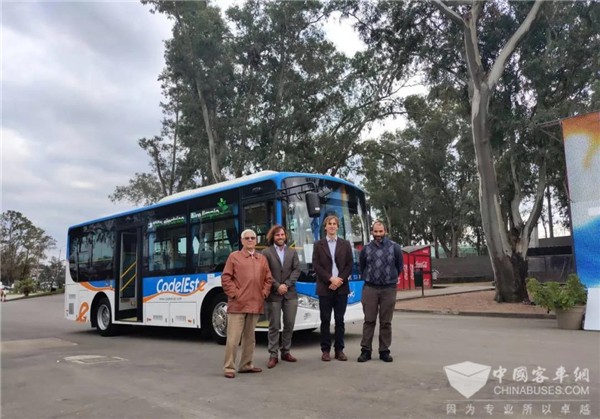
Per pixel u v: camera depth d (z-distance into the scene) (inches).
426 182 1782.7
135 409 218.2
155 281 474.0
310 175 390.6
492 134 842.2
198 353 369.4
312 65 1196.5
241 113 1191.6
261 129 1177.4
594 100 788.6
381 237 305.3
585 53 818.2
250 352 282.5
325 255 310.5
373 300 302.2
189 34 1136.2
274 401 221.8
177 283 447.5
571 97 872.3
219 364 318.7
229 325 277.7
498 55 823.1
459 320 580.4
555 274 1310.3
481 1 746.2
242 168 1175.6
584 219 518.0
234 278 280.7
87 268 577.0
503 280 767.1
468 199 1549.0
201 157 1254.3
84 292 574.6
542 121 775.1
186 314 435.5
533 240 1659.7
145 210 500.1
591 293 467.2
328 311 309.3
